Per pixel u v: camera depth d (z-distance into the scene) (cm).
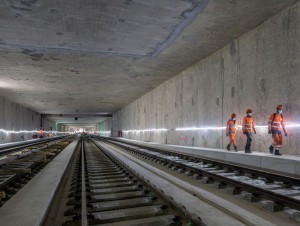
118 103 3441
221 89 1255
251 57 1030
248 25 981
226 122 1212
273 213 437
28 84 2038
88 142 3750
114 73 1711
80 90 2341
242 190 568
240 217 389
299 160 695
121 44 1102
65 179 807
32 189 573
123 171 893
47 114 4991
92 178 780
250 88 1041
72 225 358
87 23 877
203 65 1430
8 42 1070
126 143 2603
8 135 2806
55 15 816
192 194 555
